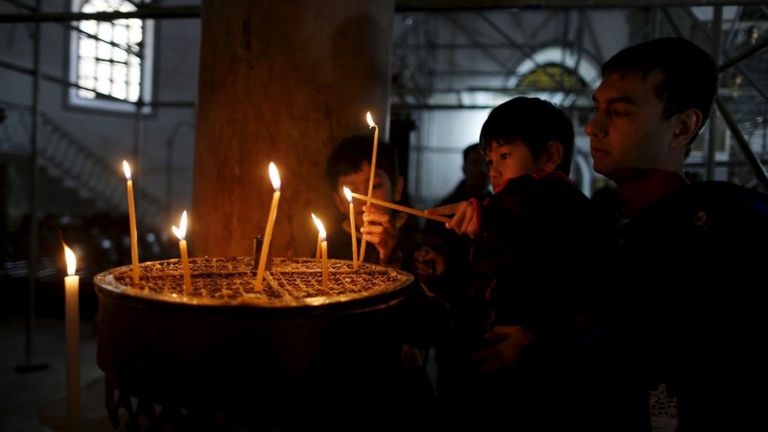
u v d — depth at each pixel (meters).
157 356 0.82
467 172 2.78
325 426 0.82
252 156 1.73
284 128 1.73
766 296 0.79
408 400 1.11
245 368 0.78
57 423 2.25
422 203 11.56
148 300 0.81
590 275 1.01
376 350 0.88
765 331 0.80
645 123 0.95
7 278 5.32
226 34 1.74
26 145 10.39
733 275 0.81
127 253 6.59
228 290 0.97
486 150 1.27
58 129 10.59
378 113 1.88
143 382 0.83
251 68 1.72
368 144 1.57
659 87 0.94
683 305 0.86
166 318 0.81
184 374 0.80
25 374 3.69
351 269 1.23
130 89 11.87
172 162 12.25
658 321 0.88
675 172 0.98
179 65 12.19
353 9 1.78
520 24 11.52
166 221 11.89
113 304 0.89
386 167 1.61
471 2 2.26
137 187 7.55
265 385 0.79
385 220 1.39
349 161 1.54
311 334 0.80
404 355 1.27
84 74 11.43
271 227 0.96
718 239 0.83
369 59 1.83
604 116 0.99
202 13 1.84
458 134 11.76
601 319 0.98
